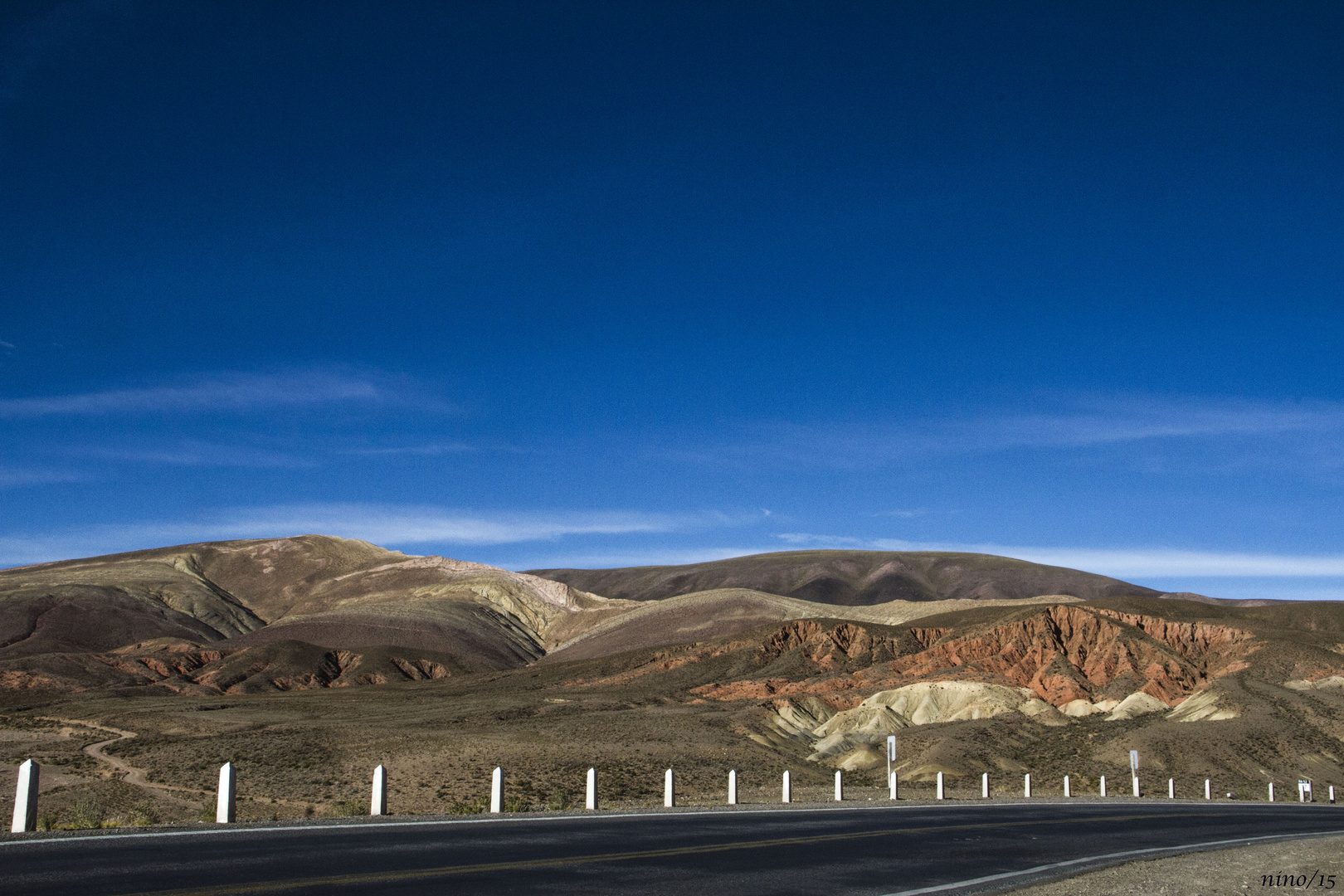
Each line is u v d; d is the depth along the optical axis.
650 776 55.84
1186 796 46.31
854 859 16.98
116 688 147.25
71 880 11.99
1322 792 52.50
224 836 16.47
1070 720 86.12
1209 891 15.17
